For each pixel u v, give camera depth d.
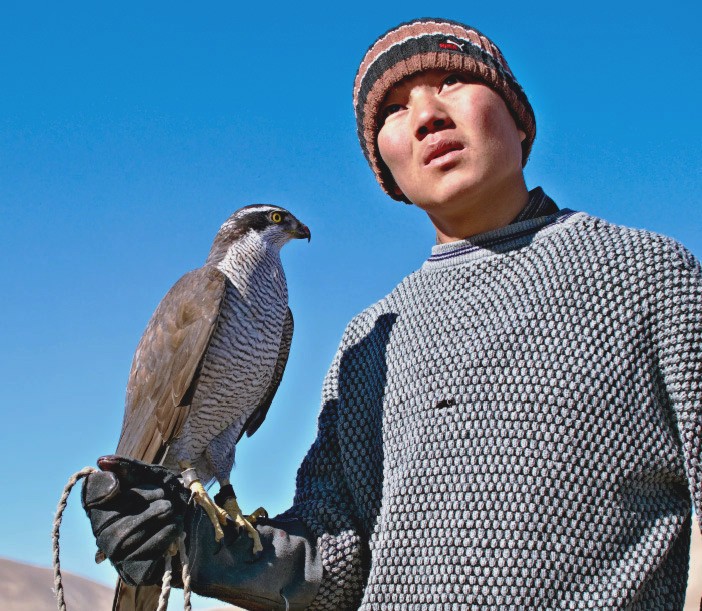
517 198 2.75
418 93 2.73
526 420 2.33
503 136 2.68
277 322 4.30
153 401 3.90
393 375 2.65
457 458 2.39
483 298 2.56
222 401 3.98
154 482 2.31
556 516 2.24
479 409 2.40
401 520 2.43
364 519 2.67
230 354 4.02
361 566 2.65
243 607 2.61
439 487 2.39
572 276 2.44
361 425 2.73
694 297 2.33
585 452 2.28
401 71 2.73
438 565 2.33
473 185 2.64
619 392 2.31
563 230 2.57
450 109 2.67
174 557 2.42
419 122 2.68
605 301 2.39
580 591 2.20
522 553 2.23
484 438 2.37
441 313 2.62
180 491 2.33
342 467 2.81
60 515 2.21
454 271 2.69
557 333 2.39
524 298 2.48
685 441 2.26
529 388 2.35
